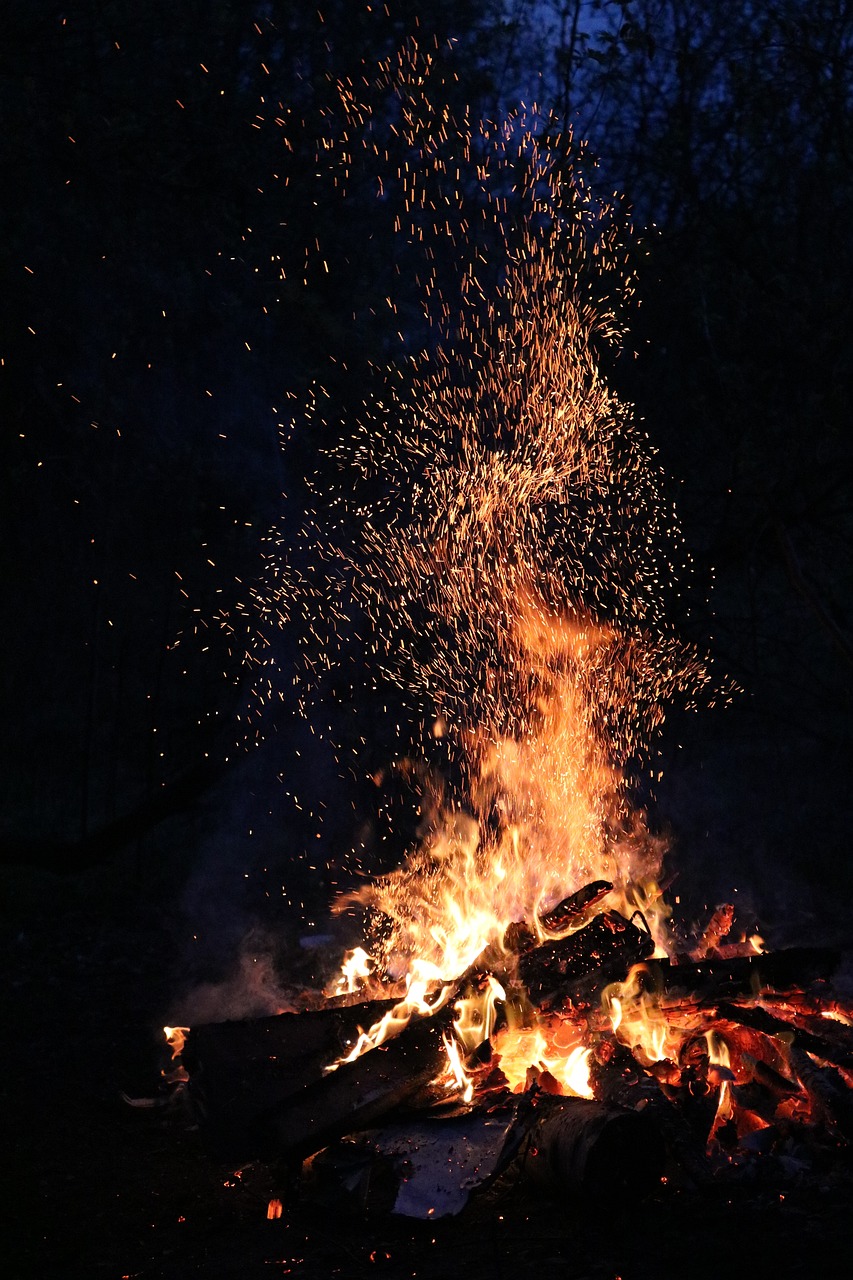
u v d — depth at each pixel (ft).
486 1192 12.17
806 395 25.02
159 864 29.91
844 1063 12.81
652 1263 10.48
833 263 25.66
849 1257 10.33
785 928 22.27
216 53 24.36
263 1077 13.39
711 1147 12.42
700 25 27.22
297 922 24.88
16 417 25.66
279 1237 11.67
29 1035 18.71
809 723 32.35
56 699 38.11
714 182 26.68
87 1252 11.64
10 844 23.34
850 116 25.63
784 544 23.68
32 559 32.65
